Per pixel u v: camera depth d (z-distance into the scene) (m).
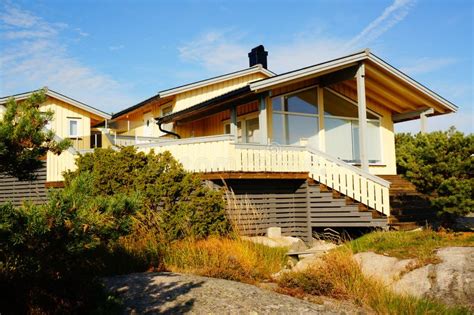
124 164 10.07
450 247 8.35
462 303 6.33
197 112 16.53
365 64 14.40
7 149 3.70
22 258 3.61
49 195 3.65
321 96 15.93
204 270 7.73
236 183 11.89
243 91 13.12
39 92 4.09
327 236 12.44
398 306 6.20
